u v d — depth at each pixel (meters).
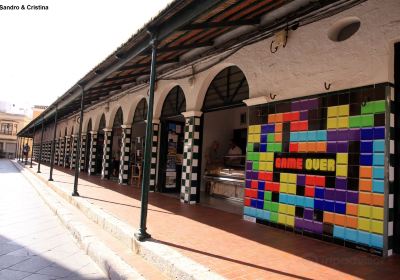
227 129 12.72
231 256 4.29
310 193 5.46
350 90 5.00
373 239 4.56
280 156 6.04
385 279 3.61
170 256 4.16
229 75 7.85
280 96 6.11
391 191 4.58
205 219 6.64
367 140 4.73
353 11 5.02
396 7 4.52
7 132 53.44
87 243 5.28
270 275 3.65
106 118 15.26
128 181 13.52
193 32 7.08
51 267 4.58
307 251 4.63
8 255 5.00
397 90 4.66
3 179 16.36
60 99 12.91
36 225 6.96
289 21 5.91
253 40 6.69
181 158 11.52
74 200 8.59
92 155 17.25
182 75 9.27
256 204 6.48
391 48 4.61
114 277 4.14
